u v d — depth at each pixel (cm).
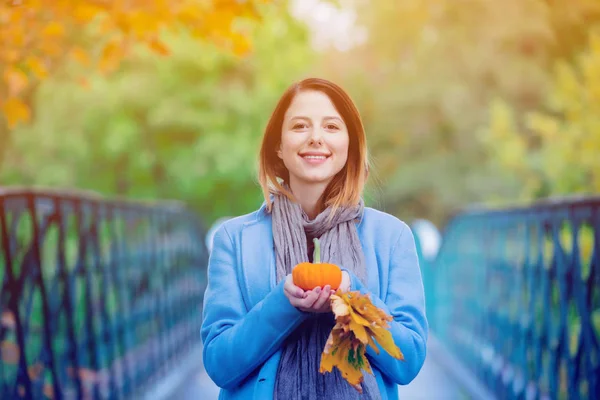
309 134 229
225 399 230
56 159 1584
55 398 465
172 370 886
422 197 2450
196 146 1639
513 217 634
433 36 2530
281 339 216
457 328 958
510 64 2281
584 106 768
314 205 237
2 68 511
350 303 200
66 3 483
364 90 2586
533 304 571
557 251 488
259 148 240
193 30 521
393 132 2480
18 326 408
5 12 477
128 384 666
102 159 1623
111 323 623
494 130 955
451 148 2417
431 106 2409
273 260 230
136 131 1586
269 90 1631
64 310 504
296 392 215
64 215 501
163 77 1570
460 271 942
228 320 228
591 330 426
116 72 1525
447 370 905
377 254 234
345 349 198
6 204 405
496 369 701
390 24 2592
